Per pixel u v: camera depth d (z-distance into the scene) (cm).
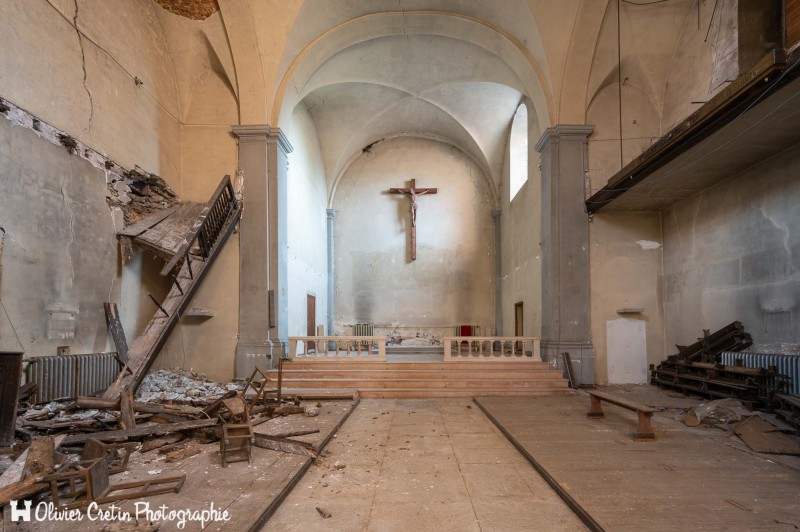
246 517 301
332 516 322
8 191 527
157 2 886
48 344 587
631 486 356
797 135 604
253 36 935
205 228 806
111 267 732
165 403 641
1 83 519
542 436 512
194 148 979
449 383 855
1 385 409
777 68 440
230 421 475
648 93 1009
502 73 1155
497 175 1570
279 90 988
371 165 1639
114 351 711
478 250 1616
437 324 1593
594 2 898
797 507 316
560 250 960
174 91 962
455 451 480
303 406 673
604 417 616
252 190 960
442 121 1507
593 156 991
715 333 771
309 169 1332
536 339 945
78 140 654
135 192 838
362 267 1616
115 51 753
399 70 1246
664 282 966
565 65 959
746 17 777
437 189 1631
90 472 323
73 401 573
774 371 611
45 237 585
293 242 1127
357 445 505
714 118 547
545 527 304
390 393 822
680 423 580
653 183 803
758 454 442
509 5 953
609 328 960
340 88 1302
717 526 286
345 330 1591
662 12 918
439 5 1005
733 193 766
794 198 646
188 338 931
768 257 693
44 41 591
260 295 936
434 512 328
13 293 532
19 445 407
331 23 1006
